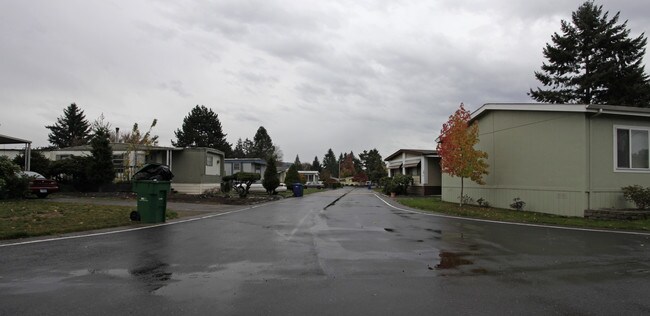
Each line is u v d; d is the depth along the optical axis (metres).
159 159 29.14
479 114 19.44
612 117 14.77
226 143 64.81
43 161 26.09
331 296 5.01
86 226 10.52
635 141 15.12
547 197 15.62
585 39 36.94
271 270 6.29
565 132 14.98
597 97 36.53
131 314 4.34
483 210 16.78
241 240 9.06
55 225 10.35
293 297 4.96
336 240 9.14
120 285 5.41
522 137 16.92
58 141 70.06
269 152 90.44
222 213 15.62
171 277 5.84
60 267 6.38
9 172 17.72
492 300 4.89
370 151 98.56
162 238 9.27
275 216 14.53
